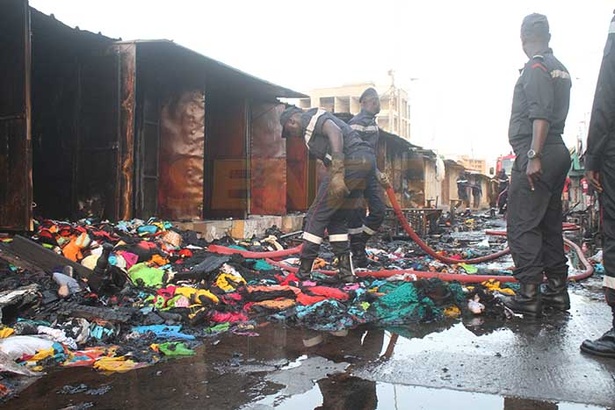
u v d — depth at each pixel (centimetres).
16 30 479
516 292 439
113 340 310
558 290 411
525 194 386
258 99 966
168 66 754
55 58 664
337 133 461
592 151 304
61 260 404
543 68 369
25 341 278
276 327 354
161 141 759
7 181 489
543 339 327
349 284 479
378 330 348
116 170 639
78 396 229
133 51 636
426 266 622
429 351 299
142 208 739
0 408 216
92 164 653
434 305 396
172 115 757
